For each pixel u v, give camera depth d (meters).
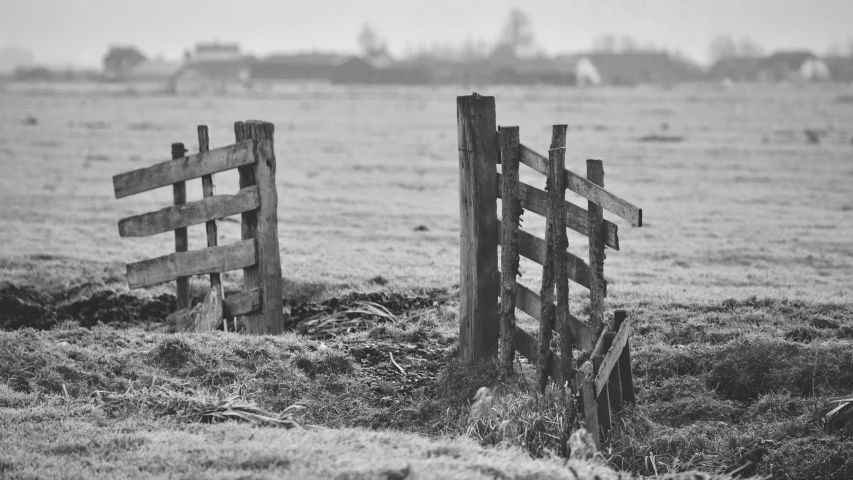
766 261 38.72
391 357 21.97
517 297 20.19
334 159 84.50
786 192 64.75
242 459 14.62
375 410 19.44
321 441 15.94
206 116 140.88
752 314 25.19
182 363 20.44
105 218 48.72
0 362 19.38
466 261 20.72
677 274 34.31
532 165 19.30
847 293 29.89
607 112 155.00
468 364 20.66
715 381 21.31
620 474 15.83
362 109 164.00
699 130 119.31
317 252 38.19
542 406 18.48
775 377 20.95
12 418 16.91
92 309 28.25
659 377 21.45
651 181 70.56
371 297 27.75
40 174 69.12
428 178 72.12
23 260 34.47
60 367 19.52
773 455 18.59
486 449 16.28
